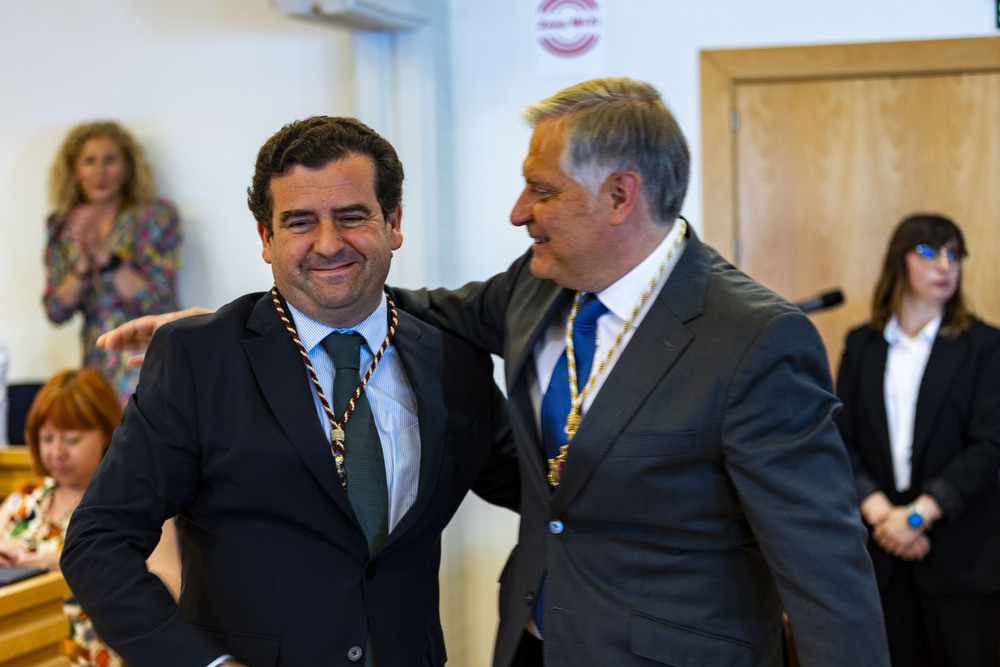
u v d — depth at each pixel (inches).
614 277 65.4
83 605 59.8
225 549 63.8
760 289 63.1
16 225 174.9
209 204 164.9
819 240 148.2
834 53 144.3
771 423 58.4
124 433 62.9
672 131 63.5
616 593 62.7
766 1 144.6
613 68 146.9
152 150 166.9
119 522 61.0
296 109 159.2
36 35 171.6
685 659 60.4
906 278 121.8
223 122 163.2
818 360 59.9
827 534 57.4
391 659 64.4
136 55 166.7
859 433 122.7
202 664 58.7
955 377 117.5
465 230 150.3
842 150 146.5
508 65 148.1
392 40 143.3
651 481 61.1
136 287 160.4
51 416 105.5
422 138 143.3
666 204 63.9
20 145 173.3
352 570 64.1
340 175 62.1
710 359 60.4
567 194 62.5
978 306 145.6
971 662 115.1
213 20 162.6
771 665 63.5
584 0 146.5
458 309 77.0
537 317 69.7
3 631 77.2
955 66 142.0
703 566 61.8
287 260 62.7
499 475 78.4
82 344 164.7
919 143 144.9
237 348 65.4
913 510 115.0
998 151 143.0
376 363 67.9
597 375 65.7
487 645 149.2
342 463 65.3
